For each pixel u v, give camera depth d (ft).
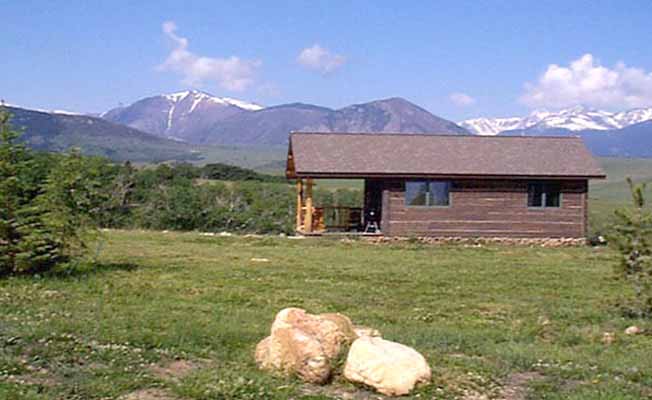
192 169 160.86
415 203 102.73
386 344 28.81
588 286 60.64
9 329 33.99
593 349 37.73
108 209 120.37
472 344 37.42
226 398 25.93
